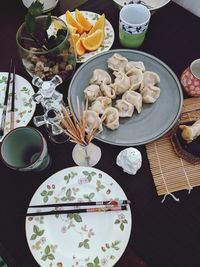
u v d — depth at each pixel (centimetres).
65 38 49
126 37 57
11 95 54
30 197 47
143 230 44
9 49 60
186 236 43
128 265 42
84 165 49
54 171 48
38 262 42
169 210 45
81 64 58
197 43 59
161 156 49
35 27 51
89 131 45
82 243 43
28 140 46
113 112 50
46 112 48
